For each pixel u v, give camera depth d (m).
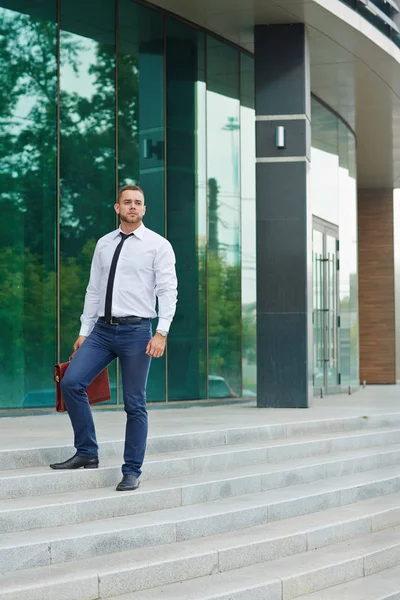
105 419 11.00
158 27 13.36
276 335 13.14
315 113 17.31
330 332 18.06
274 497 7.87
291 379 13.07
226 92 14.59
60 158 11.99
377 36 14.05
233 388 14.58
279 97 13.26
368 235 24.84
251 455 8.84
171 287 7.23
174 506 7.29
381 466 10.03
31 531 6.21
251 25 13.57
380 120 18.78
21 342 11.55
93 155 12.40
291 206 13.18
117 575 5.75
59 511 6.44
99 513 6.69
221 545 6.57
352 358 19.52
